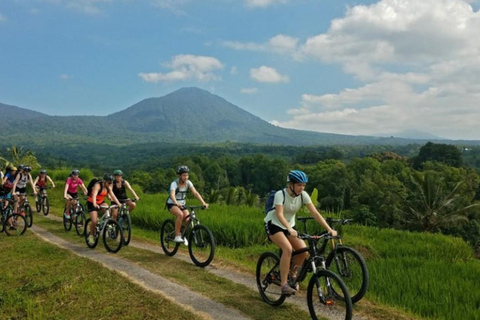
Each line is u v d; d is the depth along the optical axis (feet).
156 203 69.92
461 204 133.28
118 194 37.11
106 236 35.60
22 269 29.58
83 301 22.56
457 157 313.73
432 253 48.19
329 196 244.22
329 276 18.42
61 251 34.04
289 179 19.61
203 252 33.63
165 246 34.37
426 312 23.15
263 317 20.30
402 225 125.90
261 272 23.56
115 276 26.27
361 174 261.65
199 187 378.73
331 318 19.94
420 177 121.08
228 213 57.93
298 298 23.06
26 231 45.32
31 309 21.80
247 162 460.55
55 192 90.68
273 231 20.21
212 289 24.61
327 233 19.29
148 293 23.02
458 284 29.66
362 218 145.69
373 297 24.03
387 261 39.37
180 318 19.94
